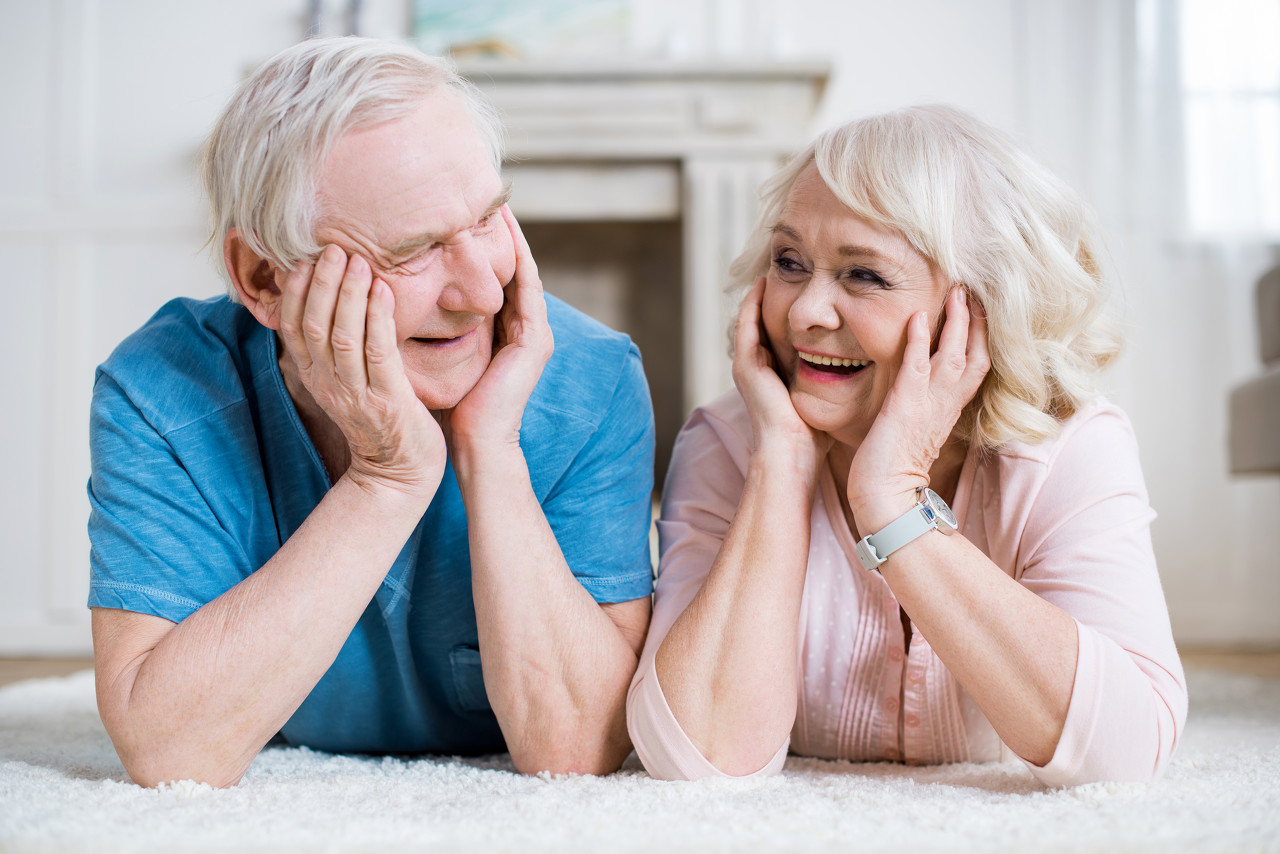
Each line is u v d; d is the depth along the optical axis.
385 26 3.45
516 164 3.09
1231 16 3.40
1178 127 3.40
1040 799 0.83
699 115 3.04
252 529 0.99
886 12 3.51
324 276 0.84
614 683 0.96
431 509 1.01
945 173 0.97
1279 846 0.66
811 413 1.01
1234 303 3.37
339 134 0.83
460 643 1.06
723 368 3.01
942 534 0.92
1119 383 3.39
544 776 0.94
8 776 0.93
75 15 3.45
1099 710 0.84
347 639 1.02
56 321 3.36
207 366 1.00
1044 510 0.99
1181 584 3.35
